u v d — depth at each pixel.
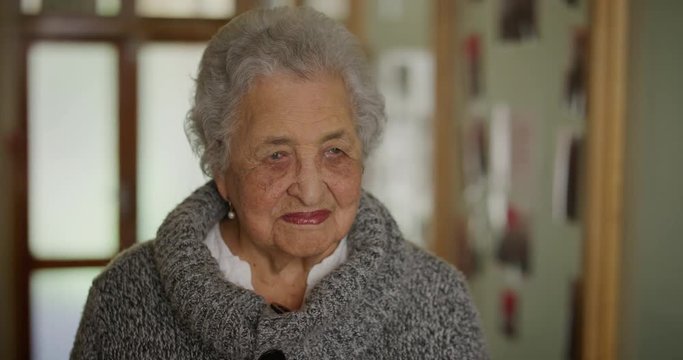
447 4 3.96
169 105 5.47
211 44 1.13
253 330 1.06
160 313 1.17
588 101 2.93
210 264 1.12
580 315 3.02
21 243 5.31
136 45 5.38
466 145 3.87
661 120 2.72
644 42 2.74
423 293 1.20
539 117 3.27
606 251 2.88
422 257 1.25
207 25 5.43
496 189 3.62
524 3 3.31
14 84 5.23
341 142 1.08
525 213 3.40
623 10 2.77
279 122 1.05
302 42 1.06
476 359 1.20
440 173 4.09
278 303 1.20
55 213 5.38
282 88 1.05
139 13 5.37
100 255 5.44
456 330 1.19
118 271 1.22
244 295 1.07
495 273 3.67
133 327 1.17
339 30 1.11
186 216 1.19
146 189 5.49
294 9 1.12
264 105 1.06
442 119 4.05
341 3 4.73
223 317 1.06
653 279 2.76
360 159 1.13
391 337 1.17
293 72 1.05
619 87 2.80
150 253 1.23
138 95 5.42
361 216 1.20
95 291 1.22
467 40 3.82
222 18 5.44
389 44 4.46
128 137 5.43
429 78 4.23
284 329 1.04
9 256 5.29
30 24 5.22
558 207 3.15
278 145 1.06
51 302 5.38
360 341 1.13
